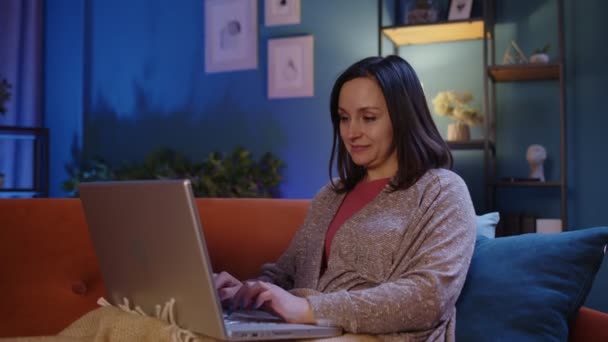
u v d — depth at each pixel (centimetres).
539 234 129
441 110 313
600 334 117
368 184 143
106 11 410
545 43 318
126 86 405
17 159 394
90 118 412
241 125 378
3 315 145
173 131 393
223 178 342
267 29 372
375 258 126
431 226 121
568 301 117
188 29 391
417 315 110
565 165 295
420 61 341
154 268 103
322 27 359
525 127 323
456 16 318
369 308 109
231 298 125
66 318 148
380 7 319
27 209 151
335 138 153
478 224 148
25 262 148
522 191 322
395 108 134
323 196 153
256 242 159
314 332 105
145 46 401
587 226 309
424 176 132
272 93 369
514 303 117
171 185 92
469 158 329
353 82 137
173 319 103
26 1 400
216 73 384
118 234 109
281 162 357
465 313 121
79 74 412
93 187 112
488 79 324
